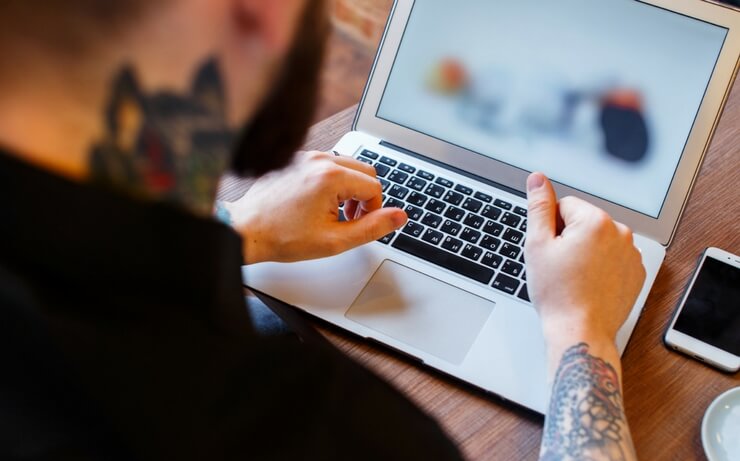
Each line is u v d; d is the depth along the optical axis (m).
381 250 0.78
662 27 0.79
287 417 0.38
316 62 0.41
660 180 0.79
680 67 0.79
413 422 0.42
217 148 0.37
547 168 0.83
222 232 0.36
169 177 0.36
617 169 0.81
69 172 0.33
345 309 0.73
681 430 0.66
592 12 0.81
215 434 0.35
